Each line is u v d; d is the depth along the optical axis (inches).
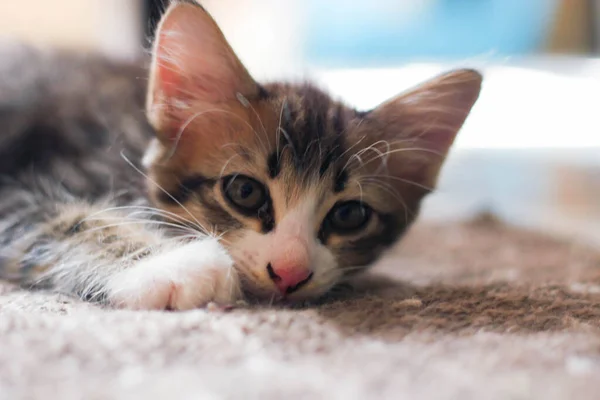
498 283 9.4
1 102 10.9
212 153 8.9
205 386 5.8
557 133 21.8
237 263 8.3
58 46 12.7
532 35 23.9
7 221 9.2
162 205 9.1
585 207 18.4
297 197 8.5
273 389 5.7
